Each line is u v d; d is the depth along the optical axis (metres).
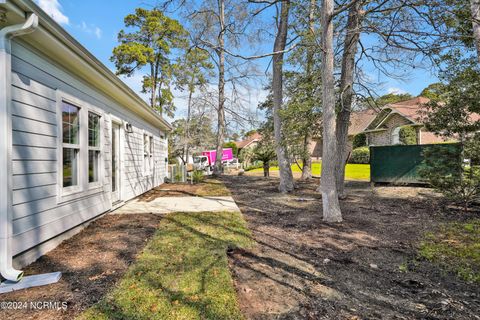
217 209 6.12
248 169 23.70
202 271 2.75
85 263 2.99
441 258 3.18
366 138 20.56
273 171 18.97
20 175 2.90
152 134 10.26
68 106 4.10
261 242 3.79
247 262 3.07
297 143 8.65
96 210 4.96
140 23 17.95
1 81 2.64
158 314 2.00
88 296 2.28
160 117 9.55
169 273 2.71
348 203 6.70
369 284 2.56
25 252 2.97
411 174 8.71
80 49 3.61
